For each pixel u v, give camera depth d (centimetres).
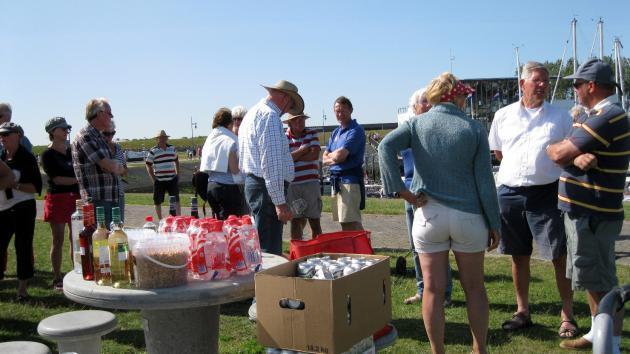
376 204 1418
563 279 464
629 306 516
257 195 455
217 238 293
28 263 607
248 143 452
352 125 636
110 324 346
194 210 382
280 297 273
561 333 464
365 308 284
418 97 491
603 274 391
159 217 1214
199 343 324
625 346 426
